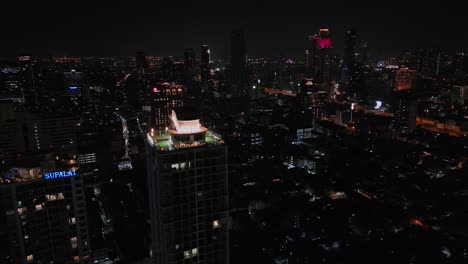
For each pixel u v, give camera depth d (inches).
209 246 4830.2
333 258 7391.7
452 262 7106.3
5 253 5816.9
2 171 5910.4
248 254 7568.9
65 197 5944.9
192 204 4616.1
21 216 5674.2
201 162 4554.6
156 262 5211.6
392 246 7770.7
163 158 4357.8
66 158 6535.4
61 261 6048.2
